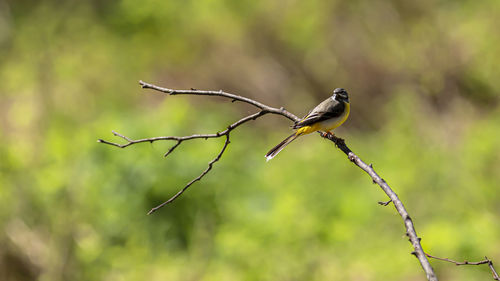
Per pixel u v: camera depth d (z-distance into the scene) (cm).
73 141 1480
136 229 1296
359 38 2247
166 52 2364
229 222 1316
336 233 1173
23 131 1858
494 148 1505
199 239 1248
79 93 2156
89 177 1344
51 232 1246
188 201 1328
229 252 1114
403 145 1631
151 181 1316
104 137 1416
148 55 2358
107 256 1216
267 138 2022
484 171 1473
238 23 2300
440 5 2239
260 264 1085
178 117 1491
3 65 2289
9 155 1410
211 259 1202
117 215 1295
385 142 1778
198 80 2289
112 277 1185
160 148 1390
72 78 2194
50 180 1300
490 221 1284
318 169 1614
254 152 1723
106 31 2461
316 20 2258
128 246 1246
